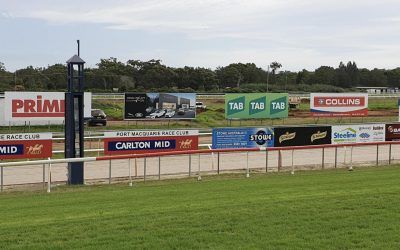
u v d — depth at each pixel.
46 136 21.34
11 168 19.89
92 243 6.88
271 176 16.50
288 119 47.25
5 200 12.02
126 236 7.21
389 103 61.34
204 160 22.17
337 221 7.99
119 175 18.30
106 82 88.19
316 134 23.19
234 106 41.69
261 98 42.59
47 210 9.84
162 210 9.13
